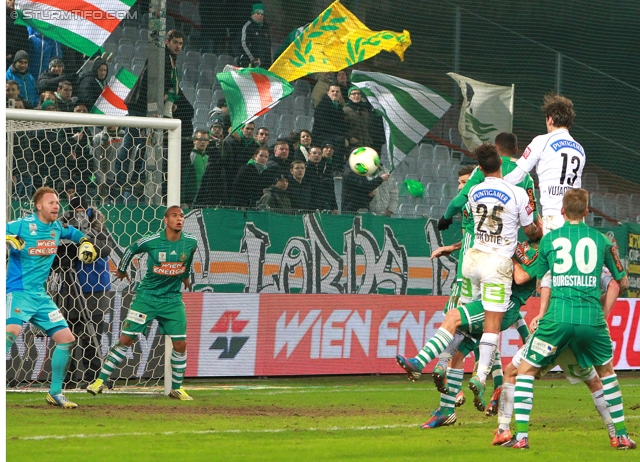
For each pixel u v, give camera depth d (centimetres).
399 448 1933
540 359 1983
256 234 3781
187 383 3569
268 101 4238
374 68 5341
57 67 4322
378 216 4031
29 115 2942
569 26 5797
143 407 2702
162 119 3122
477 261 2256
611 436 2039
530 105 5644
